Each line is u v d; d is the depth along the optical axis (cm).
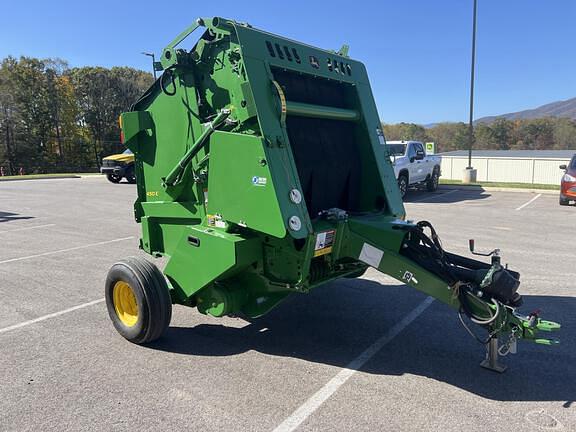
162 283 445
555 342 357
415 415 337
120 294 470
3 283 679
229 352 444
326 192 484
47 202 1706
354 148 520
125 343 465
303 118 465
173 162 483
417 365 418
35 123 6022
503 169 3178
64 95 6253
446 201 1636
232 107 405
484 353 442
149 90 489
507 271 387
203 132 438
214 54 421
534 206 1486
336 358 432
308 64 456
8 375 399
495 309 361
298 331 496
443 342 468
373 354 441
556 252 843
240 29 398
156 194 513
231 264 403
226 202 410
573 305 570
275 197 369
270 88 399
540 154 4525
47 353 443
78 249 905
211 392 370
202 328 503
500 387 378
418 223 430
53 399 359
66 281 688
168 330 497
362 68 535
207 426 323
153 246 534
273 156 378
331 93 500
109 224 1200
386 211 502
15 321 528
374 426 323
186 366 415
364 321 524
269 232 376
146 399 359
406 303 581
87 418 333
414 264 396
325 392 370
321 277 446
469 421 329
